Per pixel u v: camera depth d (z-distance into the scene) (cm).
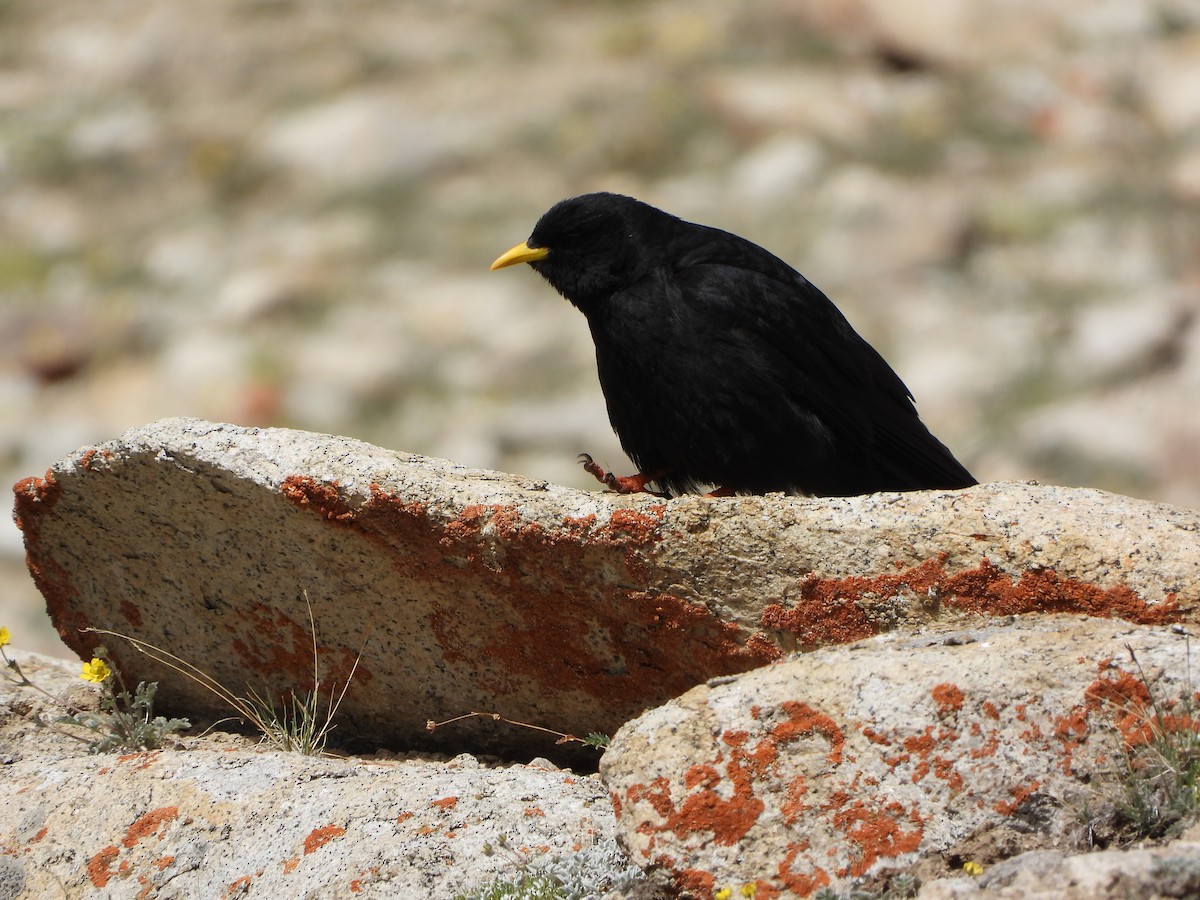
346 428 2592
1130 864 576
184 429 858
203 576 906
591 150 3159
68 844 790
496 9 3762
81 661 1054
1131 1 3450
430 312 2828
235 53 3659
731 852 646
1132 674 661
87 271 3089
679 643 807
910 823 643
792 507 770
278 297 2889
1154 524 736
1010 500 755
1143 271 2684
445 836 723
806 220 2869
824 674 684
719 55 3431
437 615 858
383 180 3203
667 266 1130
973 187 2956
